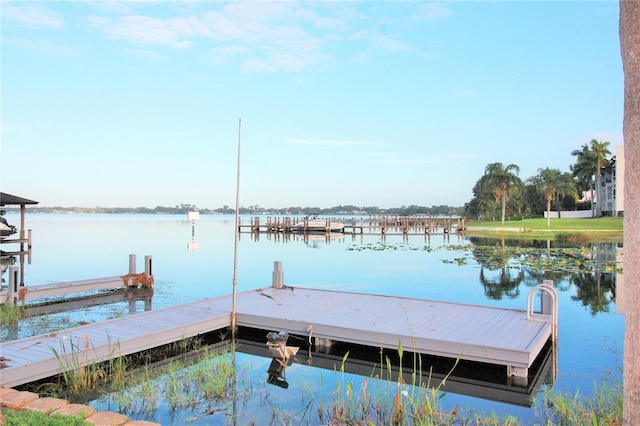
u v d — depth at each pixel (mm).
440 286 14734
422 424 4840
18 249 26078
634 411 3018
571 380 6543
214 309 9352
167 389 6039
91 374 6355
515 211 64500
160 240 33188
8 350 6602
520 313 8867
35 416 4141
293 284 15156
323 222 49656
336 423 5070
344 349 7969
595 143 54562
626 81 2973
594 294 13078
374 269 18812
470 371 6938
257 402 5734
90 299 12688
